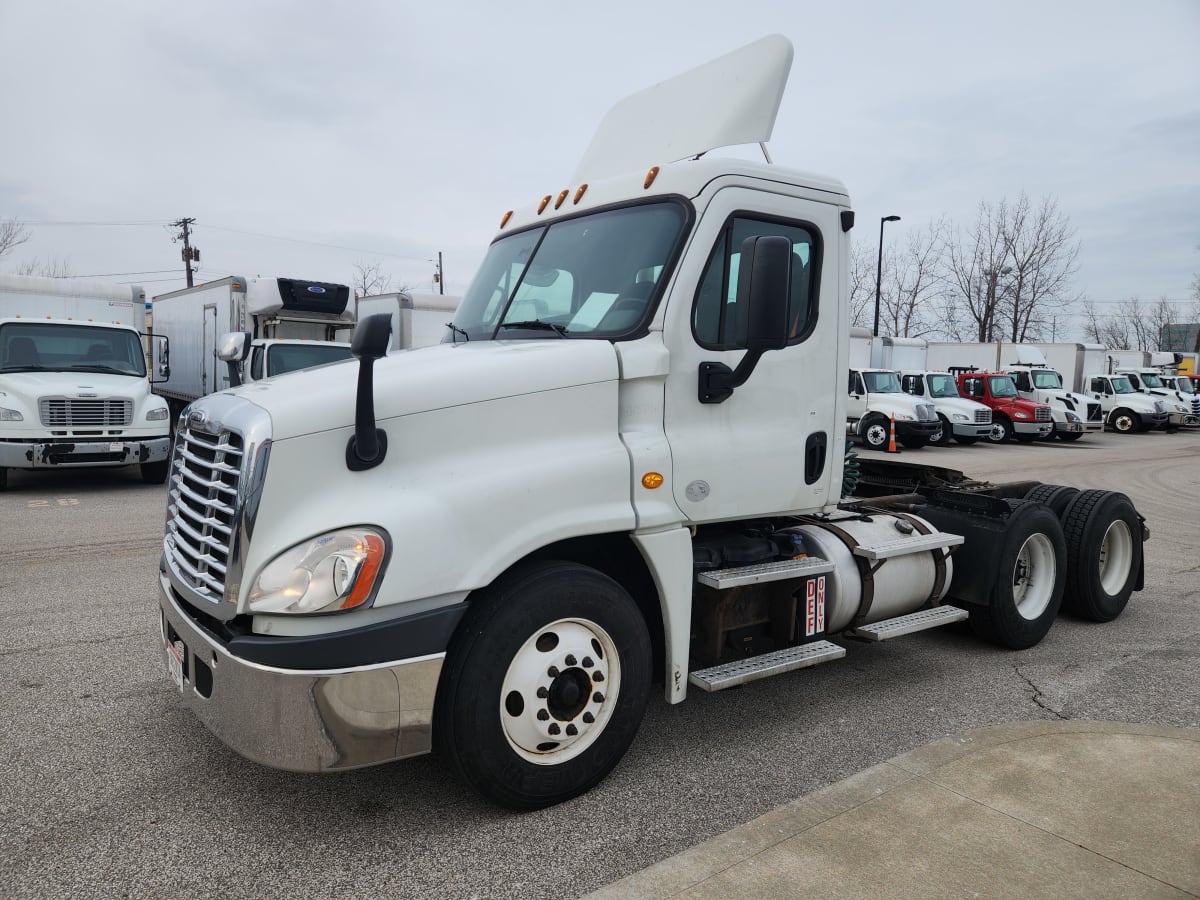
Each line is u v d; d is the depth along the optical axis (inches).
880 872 109.0
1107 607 235.1
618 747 133.2
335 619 109.8
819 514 164.4
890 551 173.8
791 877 108.0
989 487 243.1
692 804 132.0
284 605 107.7
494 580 123.0
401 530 111.4
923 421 854.5
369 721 111.0
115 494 444.5
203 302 661.9
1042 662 203.5
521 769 123.4
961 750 145.3
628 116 186.2
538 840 121.2
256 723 110.0
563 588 124.4
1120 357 1556.3
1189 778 134.8
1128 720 168.7
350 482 113.0
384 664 110.9
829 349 157.6
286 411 110.9
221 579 114.9
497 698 119.8
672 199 140.2
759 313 124.9
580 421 129.6
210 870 112.9
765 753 150.7
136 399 457.1
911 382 974.4
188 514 125.0
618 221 146.6
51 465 434.9
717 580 142.6
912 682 188.5
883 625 178.1
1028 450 899.4
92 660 191.8
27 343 474.0
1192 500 505.0
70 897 106.6
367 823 125.0
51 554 298.2
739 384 137.6
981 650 212.4
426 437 117.3
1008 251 1743.4
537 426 125.8
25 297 533.6
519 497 120.6
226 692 113.1
